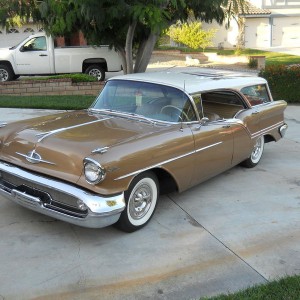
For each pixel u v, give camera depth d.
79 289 3.47
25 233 4.33
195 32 28.84
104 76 16.05
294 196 5.54
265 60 23.20
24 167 4.26
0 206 4.93
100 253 4.01
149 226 4.58
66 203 4.05
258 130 6.36
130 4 9.76
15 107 11.18
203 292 3.47
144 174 4.34
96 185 3.87
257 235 4.45
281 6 36.53
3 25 12.19
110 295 3.40
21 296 3.35
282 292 3.38
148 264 3.86
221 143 5.41
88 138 4.27
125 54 12.40
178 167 4.71
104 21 10.28
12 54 15.17
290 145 8.16
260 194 5.59
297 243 4.30
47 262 3.83
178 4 10.24
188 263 3.89
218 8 10.86
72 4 9.65
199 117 5.16
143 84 5.35
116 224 4.32
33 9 11.08
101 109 5.45
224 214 4.95
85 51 15.55
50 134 4.39
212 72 6.57
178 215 4.88
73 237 4.29
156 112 5.07
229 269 3.81
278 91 12.48
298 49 34.19
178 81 5.33
